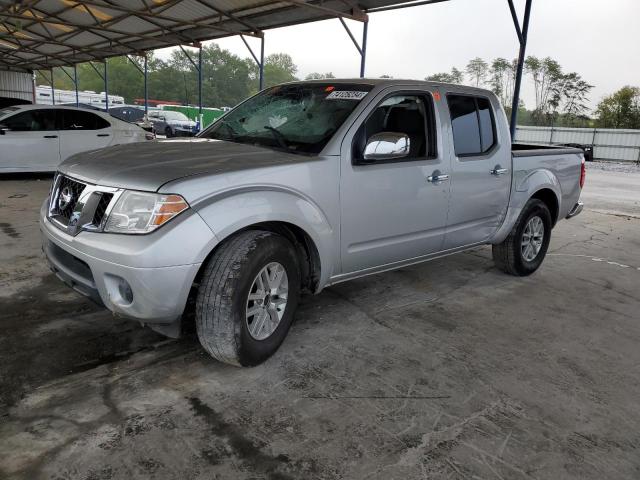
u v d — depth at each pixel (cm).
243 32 1348
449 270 523
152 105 6662
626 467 230
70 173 304
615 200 1189
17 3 1398
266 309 300
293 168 300
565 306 435
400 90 365
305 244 327
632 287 502
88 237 265
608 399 288
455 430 250
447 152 391
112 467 212
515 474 221
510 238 484
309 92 381
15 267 454
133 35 1634
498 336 365
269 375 292
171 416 248
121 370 290
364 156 333
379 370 305
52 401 256
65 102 4319
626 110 4719
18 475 204
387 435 243
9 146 928
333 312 391
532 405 277
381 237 358
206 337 278
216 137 383
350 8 1070
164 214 253
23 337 323
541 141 3138
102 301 273
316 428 245
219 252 276
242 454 224
